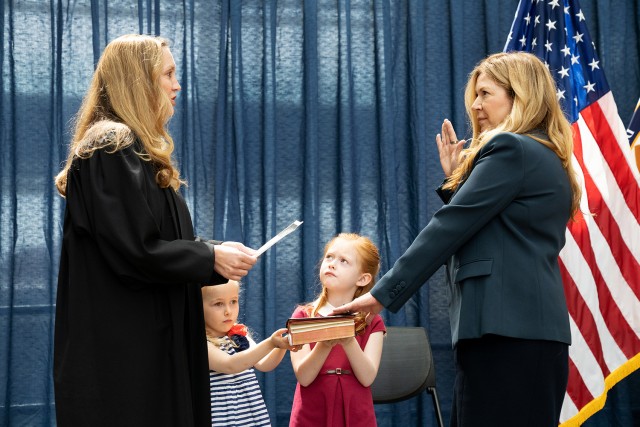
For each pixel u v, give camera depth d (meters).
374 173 3.44
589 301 3.03
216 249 1.61
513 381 1.72
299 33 3.44
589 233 3.06
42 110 3.18
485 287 1.75
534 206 1.78
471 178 1.82
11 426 3.06
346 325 1.94
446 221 1.79
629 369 3.02
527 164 1.79
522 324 1.71
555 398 1.77
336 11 3.47
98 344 1.54
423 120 3.45
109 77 1.70
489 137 1.88
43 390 3.10
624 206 3.07
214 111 3.31
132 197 1.55
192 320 1.67
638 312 3.03
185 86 3.28
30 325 3.11
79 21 3.23
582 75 3.15
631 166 3.09
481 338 1.75
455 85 3.49
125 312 1.56
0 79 3.15
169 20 3.30
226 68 3.32
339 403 2.26
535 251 1.76
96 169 1.58
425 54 3.50
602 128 3.11
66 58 3.21
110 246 1.54
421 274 1.81
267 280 3.27
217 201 3.26
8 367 3.07
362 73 3.47
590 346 3.02
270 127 3.32
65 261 1.62
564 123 1.94
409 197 3.47
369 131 3.45
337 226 3.40
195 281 1.57
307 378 2.24
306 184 3.36
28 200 3.15
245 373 2.25
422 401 3.38
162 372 1.57
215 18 3.34
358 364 2.22
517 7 3.58
